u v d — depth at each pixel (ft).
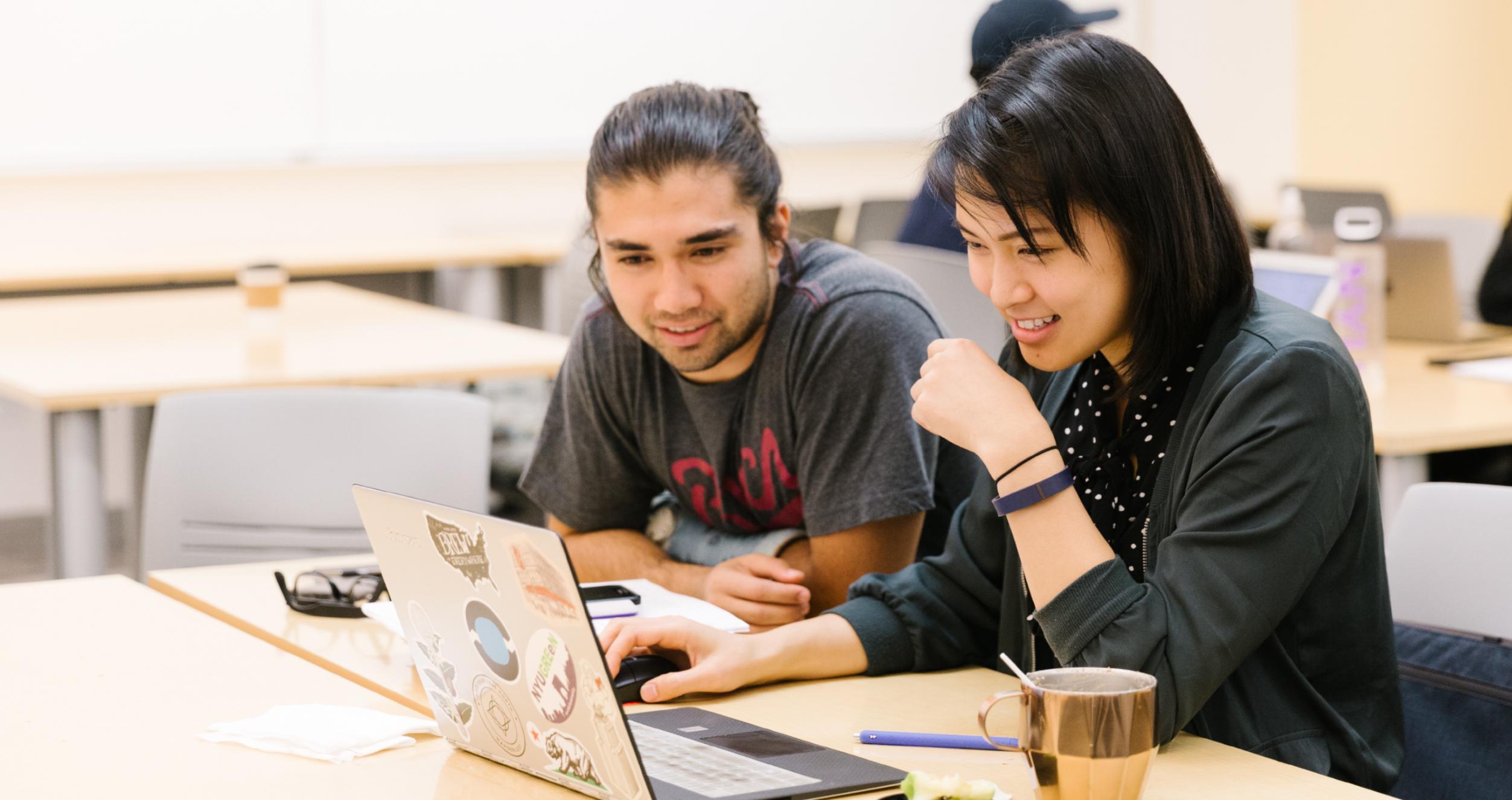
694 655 4.40
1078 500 4.08
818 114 20.75
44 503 16.30
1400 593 5.19
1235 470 3.99
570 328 12.73
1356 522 4.23
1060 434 4.71
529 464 6.42
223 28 17.12
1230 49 22.84
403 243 17.30
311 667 4.62
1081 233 3.93
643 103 5.36
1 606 5.34
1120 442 4.39
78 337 11.16
